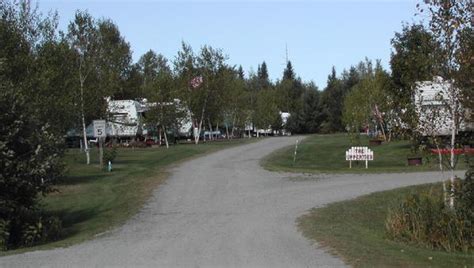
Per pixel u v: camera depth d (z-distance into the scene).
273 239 11.42
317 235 11.84
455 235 11.14
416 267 8.64
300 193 19.28
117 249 10.84
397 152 35.38
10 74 21.83
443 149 14.11
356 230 12.72
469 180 11.80
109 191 21.66
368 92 48.38
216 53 58.81
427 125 13.51
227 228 13.16
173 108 53.81
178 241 11.56
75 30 33.78
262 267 8.70
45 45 25.08
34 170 14.05
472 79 11.84
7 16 23.42
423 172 23.95
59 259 9.88
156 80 54.53
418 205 12.13
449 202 12.20
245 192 20.06
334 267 8.61
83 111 33.12
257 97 86.19
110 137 59.25
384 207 16.11
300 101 100.88
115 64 39.41
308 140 56.06
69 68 29.44
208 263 9.11
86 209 18.05
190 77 57.19
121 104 57.97
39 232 13.40
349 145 44.25
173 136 59.09
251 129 90.81
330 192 19.22
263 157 35.22
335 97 95.44
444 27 12.73
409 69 13.53
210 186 21.91
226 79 60.91
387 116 14.98
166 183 23.11
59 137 15.71
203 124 67.81
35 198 14.94
